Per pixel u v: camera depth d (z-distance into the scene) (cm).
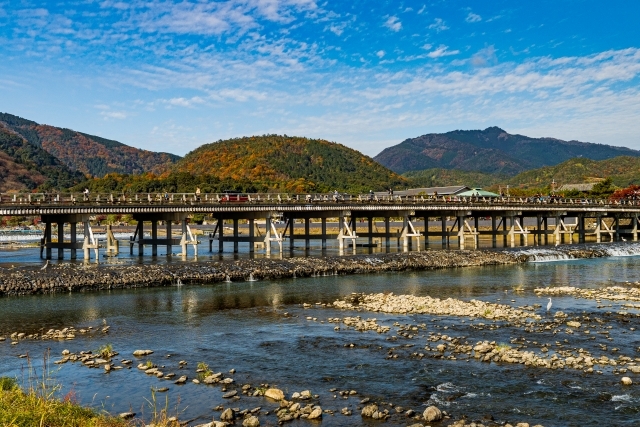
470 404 1889
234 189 16775
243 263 5328
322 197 8100
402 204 7412
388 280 5119
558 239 9094
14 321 3272
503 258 6706
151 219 6762
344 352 2559
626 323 3128
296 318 3366
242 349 2638
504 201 8694
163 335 2938
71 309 3625
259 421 1728
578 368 2270
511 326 3066
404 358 2445
